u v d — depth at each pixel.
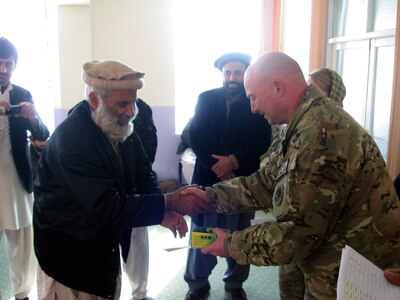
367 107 3.00
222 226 2.17
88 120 1.37
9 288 2.47
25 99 2.18
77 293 1.47
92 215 1.34
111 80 1.31
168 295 2.43
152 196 1.45
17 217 2.15
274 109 1.15
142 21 4.45
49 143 1.38
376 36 2.81
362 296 0.78
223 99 2.20
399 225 1.09
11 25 4.51
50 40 4.62
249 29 4.49
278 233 1.04
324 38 3.41
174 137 4.66
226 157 2.13
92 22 4.40
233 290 2.36
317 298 1.12
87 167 1.30
